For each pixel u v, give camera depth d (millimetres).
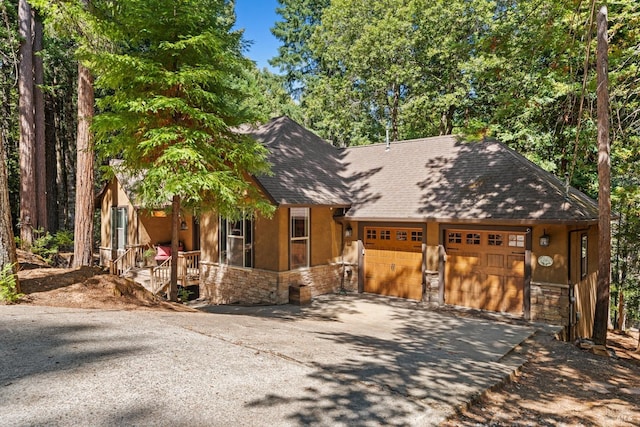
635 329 16422
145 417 3338
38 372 4035
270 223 11578
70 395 3604
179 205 9570
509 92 11383
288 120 16188
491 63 13016
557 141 15719
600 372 6562
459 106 20734
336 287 13219
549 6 10594
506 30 11008
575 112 14078
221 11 8969
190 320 7035
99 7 8250
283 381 4387
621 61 11008
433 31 19688
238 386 4133
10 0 16812
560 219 8922
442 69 20375
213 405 3666
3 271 6695
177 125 8156
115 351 4801
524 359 6910
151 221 16625
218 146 8828
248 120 9219
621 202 11836
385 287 12547
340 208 13125
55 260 15094
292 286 11500
